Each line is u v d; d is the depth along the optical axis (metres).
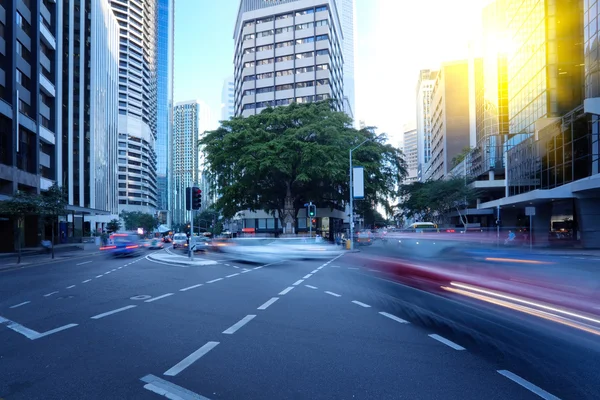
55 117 46.19
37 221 40.84
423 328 7.28
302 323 7.73
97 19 74.31
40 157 43.06
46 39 43.69
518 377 4.90
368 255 24.33
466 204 61.84
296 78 72.75
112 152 92.69
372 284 13.09
